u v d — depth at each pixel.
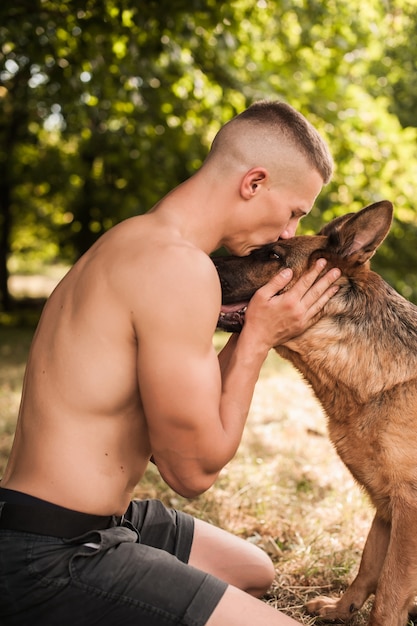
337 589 3.84
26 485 2.44
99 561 2.39
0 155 20.59
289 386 9.11
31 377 2.57
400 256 17.59
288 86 9.57
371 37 10.19
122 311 2.41
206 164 2.70
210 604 2.36
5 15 8.41
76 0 8.19
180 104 9.80
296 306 2.87
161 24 8.22
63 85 9.29
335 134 9.80
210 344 2.44
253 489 5.00
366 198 10.05
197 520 3.33
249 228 2.72
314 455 5.91
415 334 3.41
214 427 2.45
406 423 3.22
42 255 34.19
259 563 3.30
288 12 9.63
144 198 15.34
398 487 3.21
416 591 3.16
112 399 2.45
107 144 14.67
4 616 2.40
